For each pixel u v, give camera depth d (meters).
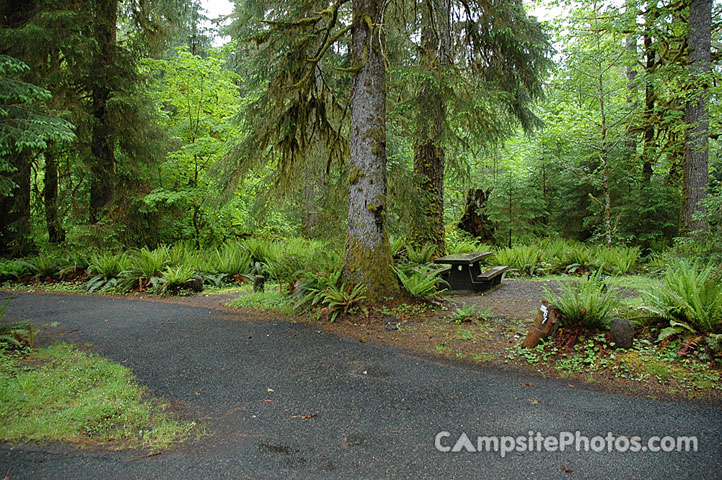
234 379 4.18
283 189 8.77
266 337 5.62
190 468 2.65
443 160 10.37
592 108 14.82
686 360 4.06
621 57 12.41
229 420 3.32
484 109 8.47
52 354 4.88
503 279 10.28
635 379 3.89
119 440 3.01
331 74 8.40
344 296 6.48
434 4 8.26
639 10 11.47
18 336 5.28
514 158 19.05
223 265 10.96
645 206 13.54
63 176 12.52
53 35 10.04
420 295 6.80
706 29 10.22
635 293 7.46
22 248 12.38
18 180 12.16
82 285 10.25
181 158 12.77
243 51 9.36
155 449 2.88
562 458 2.71
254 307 7.44
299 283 7.56
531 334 4.84
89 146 11.89
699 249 8.39
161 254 10.31
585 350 4.54
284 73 7.53
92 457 2.77
